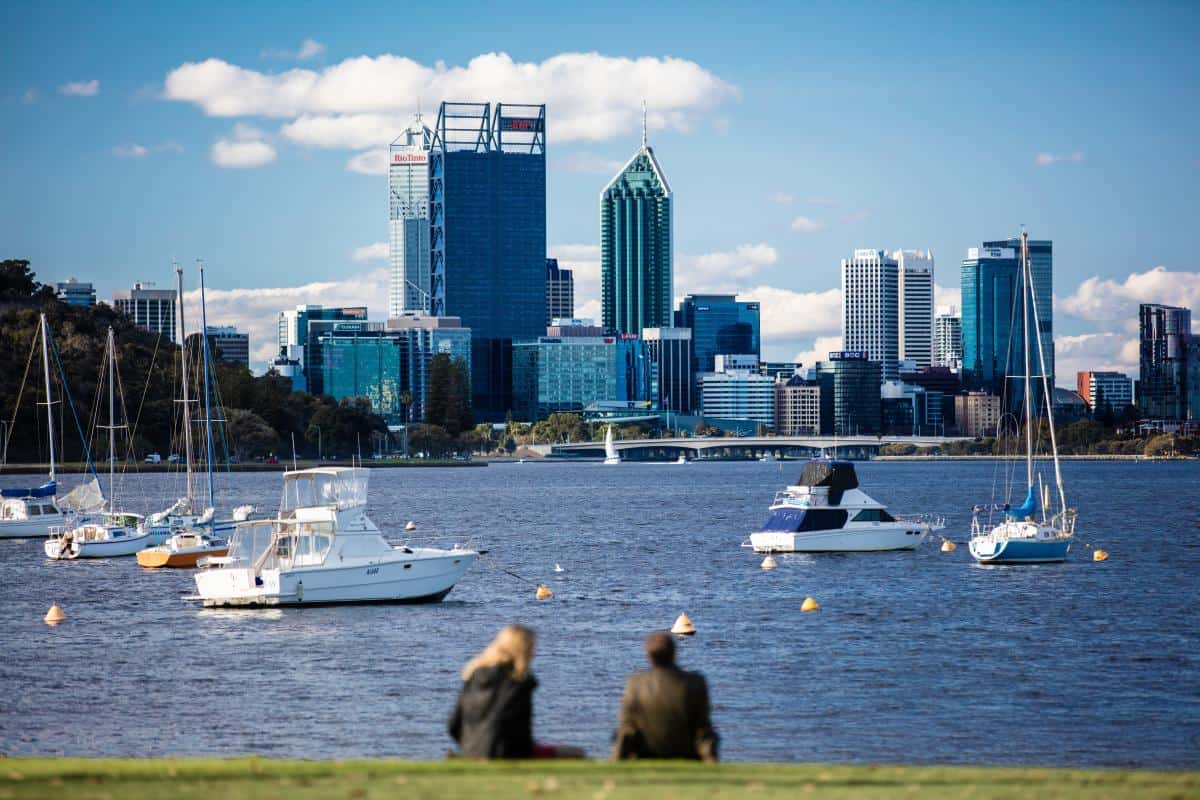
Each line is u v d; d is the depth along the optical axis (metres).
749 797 71.06
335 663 187.50
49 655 196.00
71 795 71.06
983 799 73.62
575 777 73.94
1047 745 143.62
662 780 73.94
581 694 167.25
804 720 154.00
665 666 81.44
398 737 145.88
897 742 144.50
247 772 76.56
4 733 148.25
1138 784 78.81
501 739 79.25
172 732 148.50
